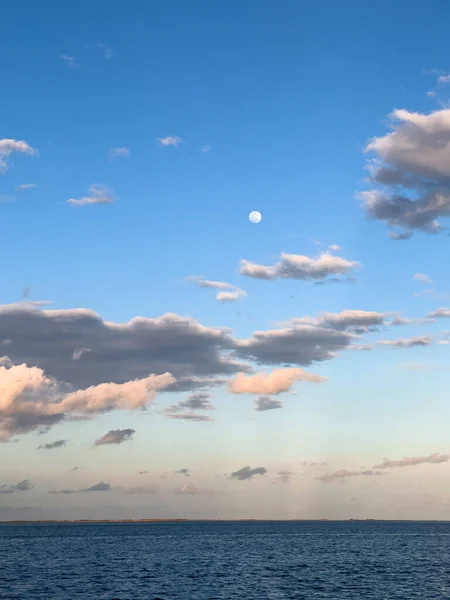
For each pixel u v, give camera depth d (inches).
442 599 3211.1
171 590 3567.9
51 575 4389.8
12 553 6855.3
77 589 3612.2
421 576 4276.6
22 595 3366.1
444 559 5797.2
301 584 3831.2
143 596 3329.2
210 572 4581.7
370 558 5940.0
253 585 3786.9
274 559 5846.5
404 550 7209.6
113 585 3799.2
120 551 7175.2
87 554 6638.8
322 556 6230.3
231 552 6909.5
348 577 4217.5
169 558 6013.8
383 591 3511.3
